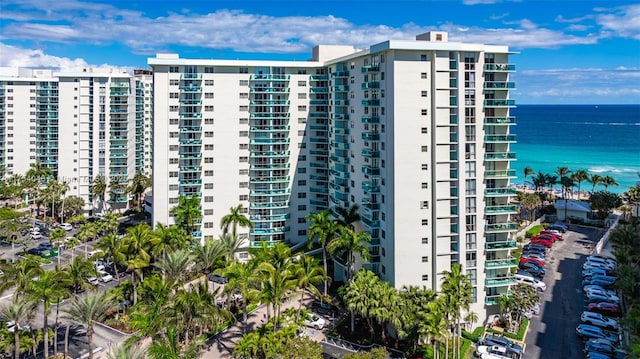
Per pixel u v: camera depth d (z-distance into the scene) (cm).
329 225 8100
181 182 10181
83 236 10631
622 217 13750
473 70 7281
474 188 7325
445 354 6122
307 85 10675
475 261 7394
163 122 10106
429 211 7256
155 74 9994
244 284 6581
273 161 10556
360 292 6569
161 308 5859
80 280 6794
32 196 14912
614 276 9162
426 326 5662
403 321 6319
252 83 10369
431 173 7244
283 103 10512
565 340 6969
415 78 7138
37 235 12469
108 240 8506
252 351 5831
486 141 7388
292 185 10762
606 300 8106
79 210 14188
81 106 14288
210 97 10212
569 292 8688
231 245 9056
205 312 5975
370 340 6906
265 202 10544
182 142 10125
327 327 7419
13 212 12144
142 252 8069
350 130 8738
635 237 8850
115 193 14450
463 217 7275
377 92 7656
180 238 8644
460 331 6825
